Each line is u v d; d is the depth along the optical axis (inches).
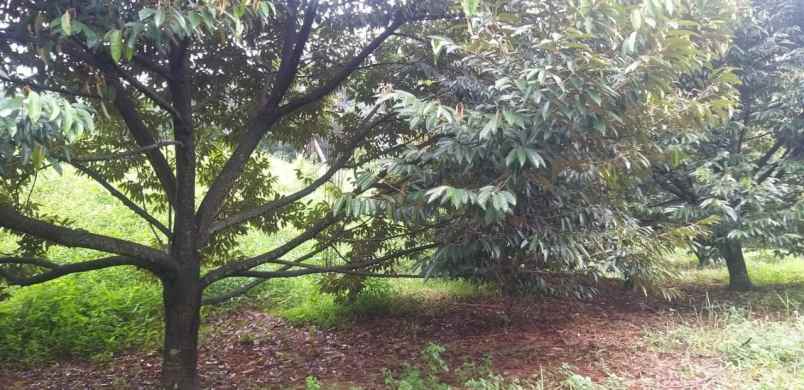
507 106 140.9
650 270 202.5
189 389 181.5
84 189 474.0
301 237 203.2
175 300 181.6
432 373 201.6
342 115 263.0
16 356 235.1
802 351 193.5
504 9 155.0
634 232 198.8
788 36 298.4
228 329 291.0
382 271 297.4
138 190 251.6
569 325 276.8
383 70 235.6
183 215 181.8
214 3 125.4
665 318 283.3
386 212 167.2
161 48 144.3
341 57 246.8
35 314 252.4
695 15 167.5
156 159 195.5
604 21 137.8
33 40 135.4
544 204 181.0
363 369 221.3
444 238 187.9
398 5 211.3
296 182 518.0
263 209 204.1
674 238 207.9
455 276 201.8
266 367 230.8
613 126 159.5
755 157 322.3
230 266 189.6
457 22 205.5
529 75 125.1
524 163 139.7
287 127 254.7
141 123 186.5
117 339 258.7
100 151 223.5
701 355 208.7
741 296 327.3
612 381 177.3
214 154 255.1
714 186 271.4
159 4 119.5
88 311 268.4
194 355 185.5
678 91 184.2
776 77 291.0
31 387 209.6
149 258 167.9
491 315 303.1
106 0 132.1
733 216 247.6
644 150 178.1
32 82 138.3
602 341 240.2
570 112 132.1
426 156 157.8
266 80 227.8
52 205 413.4
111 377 222.4
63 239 150.1
